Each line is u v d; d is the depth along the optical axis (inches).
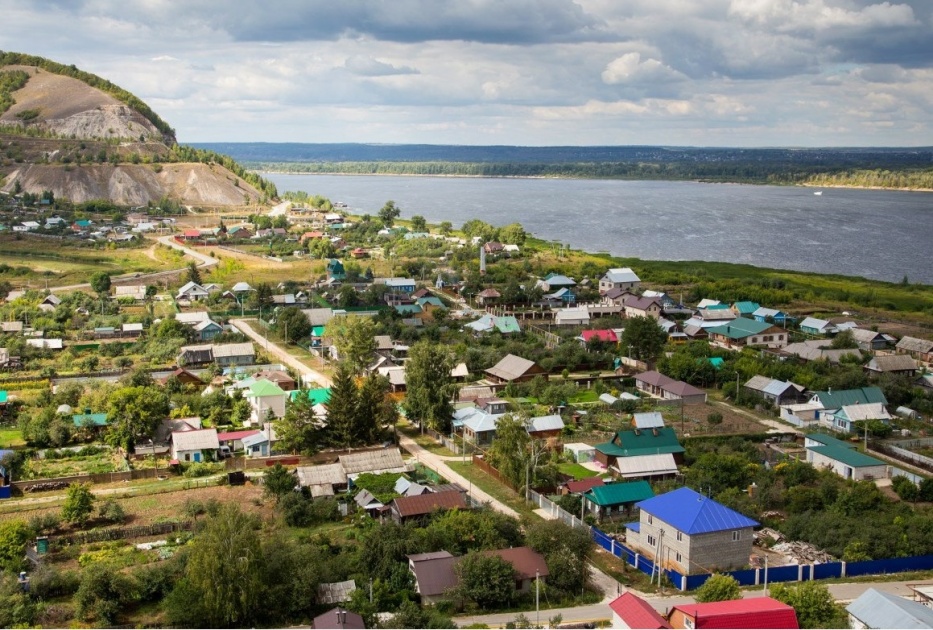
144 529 3440.0
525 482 3890.3
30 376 5679.1
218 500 3828.7
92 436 4608.8
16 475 4072.3
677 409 5172.2
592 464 4298.7
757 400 5255.9
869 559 3203.7
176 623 2748.5
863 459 4148.6
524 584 2992.1
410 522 3459.6
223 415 4842.5
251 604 2770.7
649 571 3179.1
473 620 2819.9
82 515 3489.2
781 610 2444.6
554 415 4808.1
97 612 2795.3
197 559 2797.7
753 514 3585.1
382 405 4603.8
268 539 3240.7
